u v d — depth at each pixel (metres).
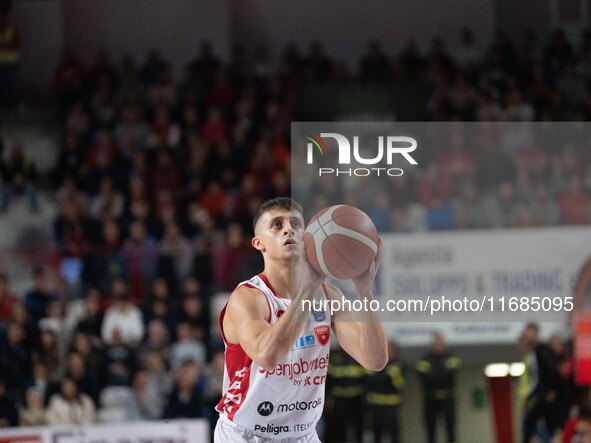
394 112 24.14
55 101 34.44
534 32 37.50
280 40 38.12
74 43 37.41
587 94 32.44
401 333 20.38
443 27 37.91
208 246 21.98
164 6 37.69
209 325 21.00
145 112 31.75
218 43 37.69
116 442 17.78
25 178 28.91
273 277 7.73
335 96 23.95
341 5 38.22
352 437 19.42
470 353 20.39
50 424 18.83
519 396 20.30
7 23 34.47
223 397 8.02
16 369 19.66
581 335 19.91
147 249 21.95
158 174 27.77
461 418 20.67
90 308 20.84
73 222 25.70
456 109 29.59
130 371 19.88
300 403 7.86
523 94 32.44
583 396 19.30
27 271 21.73
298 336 7.25
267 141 29.47
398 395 19.47
